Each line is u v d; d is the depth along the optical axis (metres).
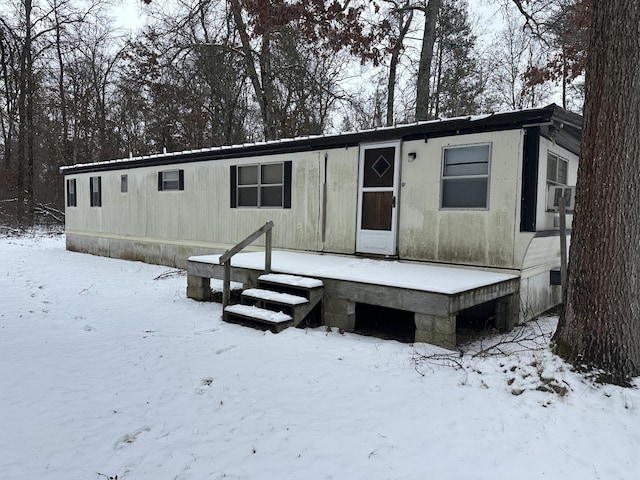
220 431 3.06
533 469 2.59
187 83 19.42
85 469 2.66
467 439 2.91
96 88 27.20
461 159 6.33
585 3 8.94
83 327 5.68
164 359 4.46
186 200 10.79
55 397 3.62
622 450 2.74
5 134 26.31
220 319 6.01
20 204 23.11
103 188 13.43
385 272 5.95
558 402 3.27
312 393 3.64
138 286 8.66
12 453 2.82
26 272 10.33
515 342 4.64
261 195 9.14
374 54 11.26
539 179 5.91
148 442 2.94
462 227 6.32
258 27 9.68
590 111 3.73
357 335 5.38
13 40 23.11
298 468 2.63
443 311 4.64
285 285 5.73
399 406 3.38
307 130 20.69
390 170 7.09
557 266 7.27
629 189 3.55
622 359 3.53
